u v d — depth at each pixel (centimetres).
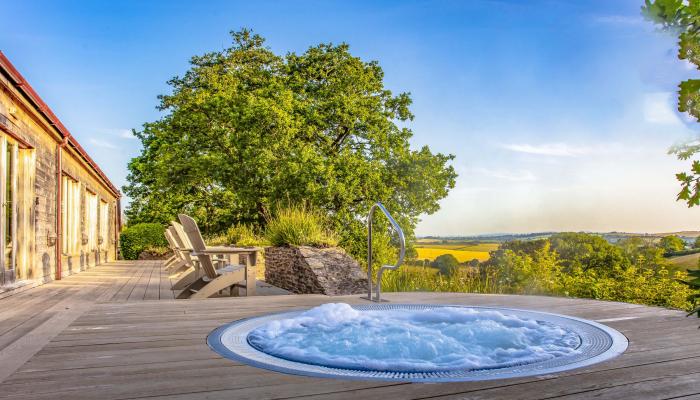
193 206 2744
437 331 439
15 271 825
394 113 2253
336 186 1852
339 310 490
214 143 2245
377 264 1512
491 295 680
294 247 884
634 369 293
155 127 2391
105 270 1342
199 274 809
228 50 2667
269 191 1962
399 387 262
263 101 1975
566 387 259
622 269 1191
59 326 441
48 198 994
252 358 324
